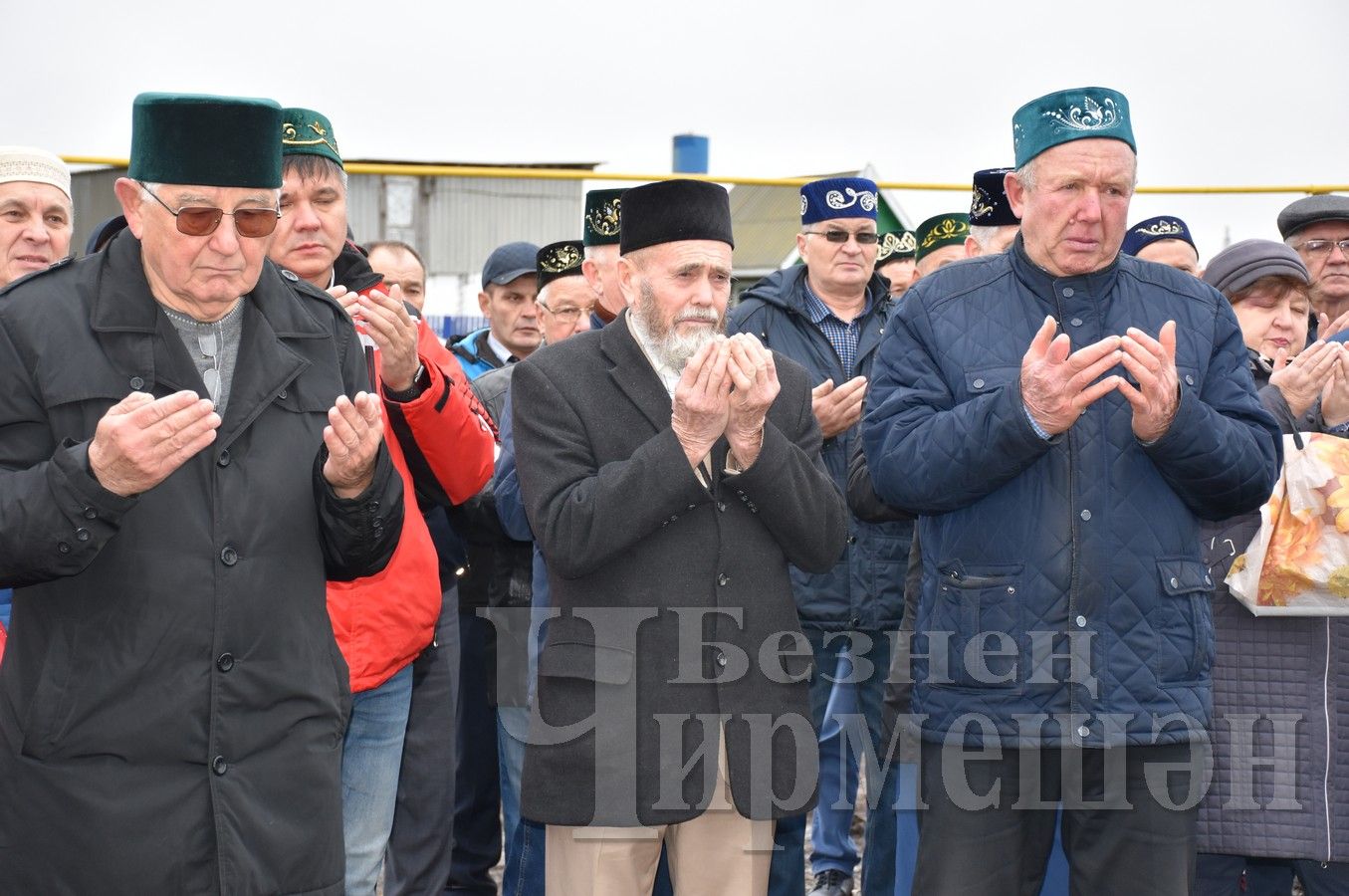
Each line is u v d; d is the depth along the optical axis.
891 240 7.02
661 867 3.47
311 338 2.54
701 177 11.48
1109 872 3.05
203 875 2.24
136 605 2.23
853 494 3.94
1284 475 3.49
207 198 2.27
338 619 3.20
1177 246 5.21
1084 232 3.09
